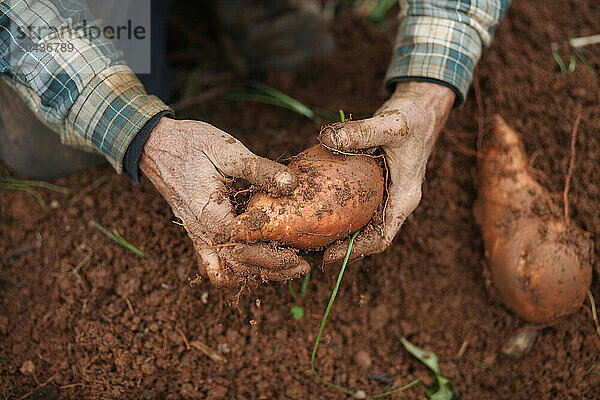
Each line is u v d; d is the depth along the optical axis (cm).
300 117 106
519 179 94
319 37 110
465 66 87
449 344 97
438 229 100
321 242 79
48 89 80
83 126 82
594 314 96
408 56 87
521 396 95
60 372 96
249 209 78
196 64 113
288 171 77
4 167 105
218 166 80
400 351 97
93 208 101
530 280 90
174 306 97
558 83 104
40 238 101
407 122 82
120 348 96
